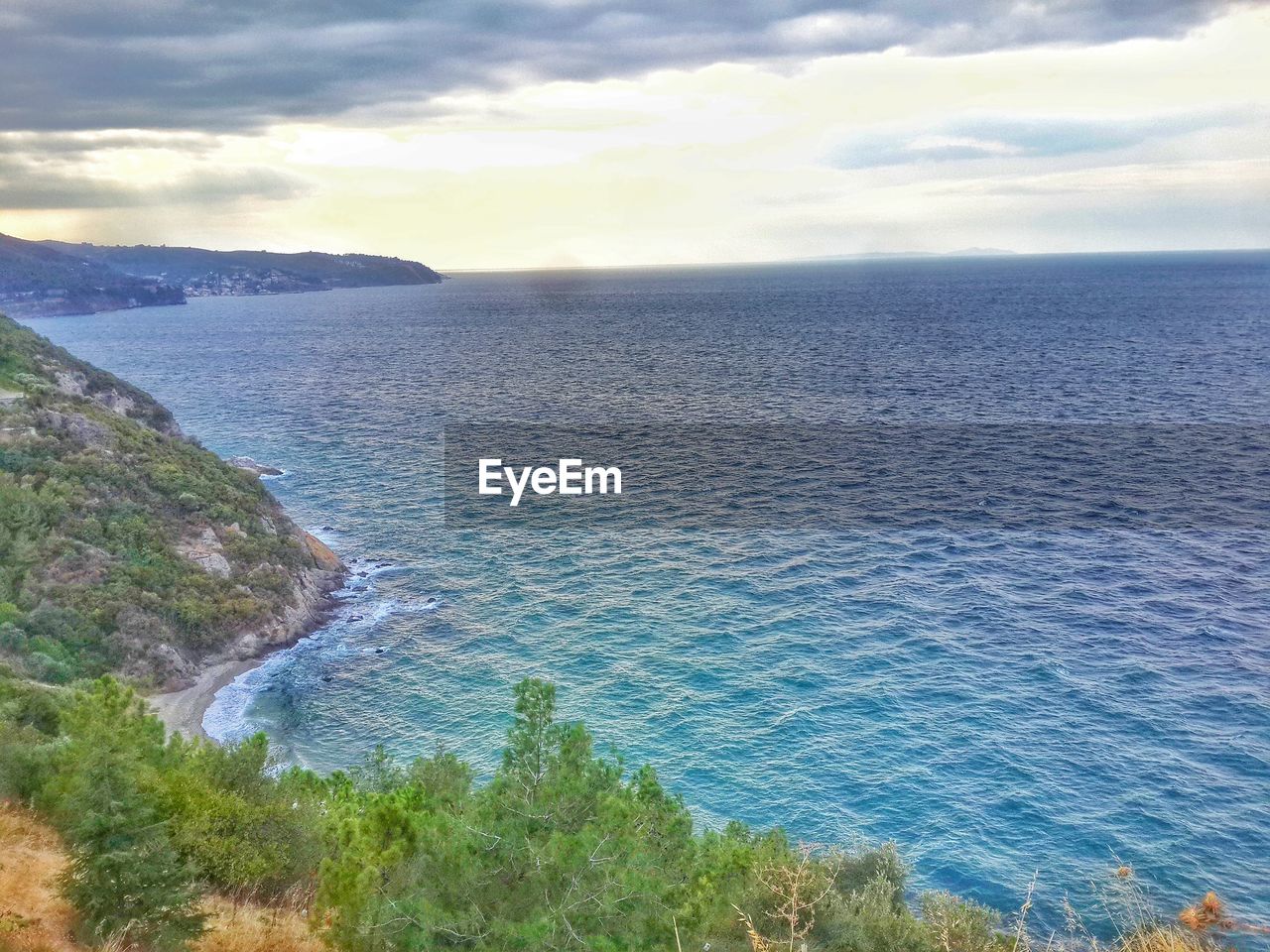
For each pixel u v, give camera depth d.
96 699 21.80
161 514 78.38
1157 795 46.09
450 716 58.91
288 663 66.62
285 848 22.77
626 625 70.69
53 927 15.57
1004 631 66.62
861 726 54.19
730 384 188.88
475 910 14.48
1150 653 62.12
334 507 106.44
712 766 50.88
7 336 107.62
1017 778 48.16
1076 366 194.75
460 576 83.31
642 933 14.75
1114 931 36.84
